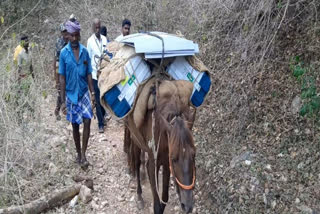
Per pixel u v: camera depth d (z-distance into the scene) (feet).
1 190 16.28
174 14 29.25
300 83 17.84
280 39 19.92
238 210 14.98
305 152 15.81
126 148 19.62
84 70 18.35
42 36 37.27
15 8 40.37
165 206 16.08
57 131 22.56
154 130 13.33
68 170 18.75
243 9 21.77
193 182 11.49
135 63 14.66
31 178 17.57
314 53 18.06
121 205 17.03
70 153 20.29
